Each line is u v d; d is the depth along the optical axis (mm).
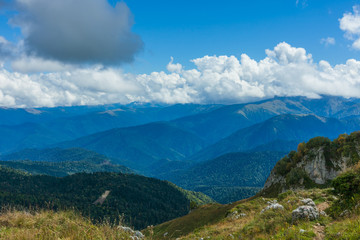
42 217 11109
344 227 11906
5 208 11953
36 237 8992
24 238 8867
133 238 10359
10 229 10234
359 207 14023
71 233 9438
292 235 12633
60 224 10688
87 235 9305
